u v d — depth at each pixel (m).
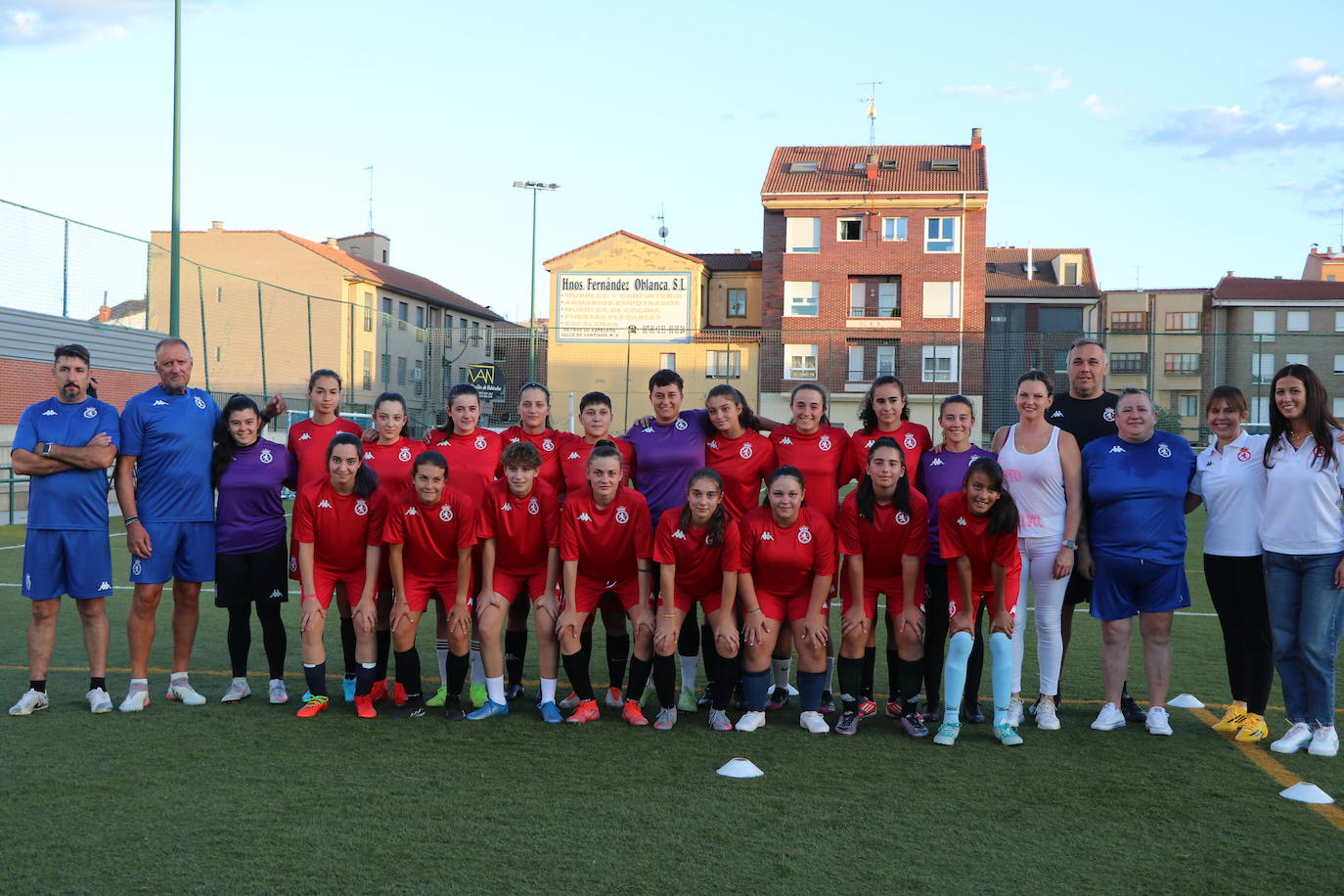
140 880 3.11
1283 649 4.82
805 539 5.04
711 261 40.03
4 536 13.34
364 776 4.18
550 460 5.93
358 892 3.05
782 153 37.84
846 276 34.59
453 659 5.19
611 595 5.46
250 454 5.43
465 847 3.41
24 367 15.17
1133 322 46.50
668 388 5.58
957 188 34.38
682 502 5.63
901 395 5.55
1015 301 43.91
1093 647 7.38
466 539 5.20
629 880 3.16
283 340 26.58
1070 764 4.51
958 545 4.96
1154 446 5.13
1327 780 4.33
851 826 3.68
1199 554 13.39
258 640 7.30
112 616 8.16
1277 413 4.77
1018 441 5.26
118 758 4.36
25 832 3.49
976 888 3.16
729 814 3.77
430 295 44.81
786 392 34.62
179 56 15.75
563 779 4.18
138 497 5.29
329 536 5.30
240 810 3.74
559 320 37.22
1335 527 4.68
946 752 4.70
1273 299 45.06
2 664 6.29
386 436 5.76
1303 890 3.19
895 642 5.39
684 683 5.52
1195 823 3.77
